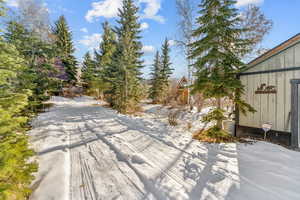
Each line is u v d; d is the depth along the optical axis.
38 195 2.46
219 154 4.36
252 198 2.47
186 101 14.48
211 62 5.94
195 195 2.55
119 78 13.68
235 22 5.67
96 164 3.65
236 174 3.24
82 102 21.64
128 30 17.44
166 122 9.20
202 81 6.03
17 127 3.15
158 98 20.97
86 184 2.85
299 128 4.96
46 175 3.05
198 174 3.24
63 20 25.95
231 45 5.89
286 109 5.21
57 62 19.52
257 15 11.12
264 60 5.86
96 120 9.09
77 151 4.45
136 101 14.55
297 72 4.98
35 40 11.30
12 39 8.91
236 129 6.83
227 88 5.45
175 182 2.94
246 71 6.47
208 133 6.04
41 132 6.08
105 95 20.11
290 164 3.71
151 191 2.66
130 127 7.47
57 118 9.38
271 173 3.27
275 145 5.16
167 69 22.38
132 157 4.07
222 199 2.45
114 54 16.42
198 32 6.18
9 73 3.24
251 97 6.30
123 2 17.69
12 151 2.25
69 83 27.41
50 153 4.16
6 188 1.90
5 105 2.79
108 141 5.32
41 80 11.47
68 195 2.52
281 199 2.45
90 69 29.33
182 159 3.99
